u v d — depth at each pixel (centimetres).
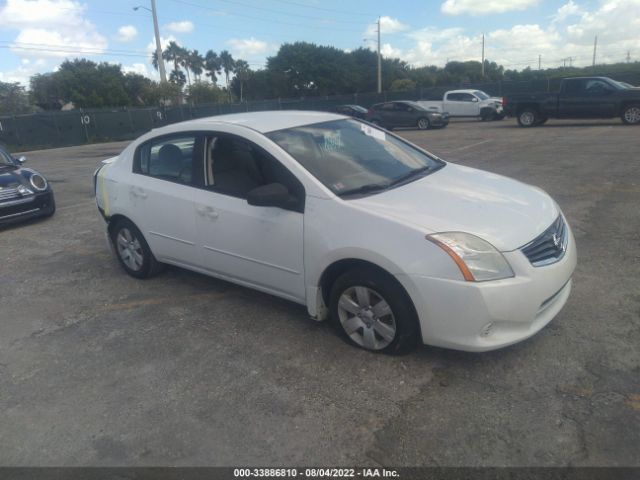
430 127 2420
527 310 304
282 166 369
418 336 329
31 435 294
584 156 1109
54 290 511
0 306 480
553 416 276
